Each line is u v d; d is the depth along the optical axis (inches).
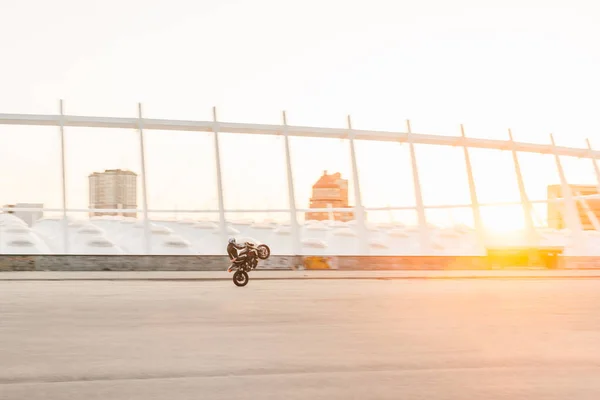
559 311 426.9
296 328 339.9
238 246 678.5
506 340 297.6
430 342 291.0
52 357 249.9
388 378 212.7
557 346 280.2
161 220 1366.9
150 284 687.1
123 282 716.0
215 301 492.7
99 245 1232.8
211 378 212.2
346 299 515.8
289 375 217.2
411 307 452.1
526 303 483.5
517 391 194.7
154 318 380.5
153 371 223.3
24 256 862.5
